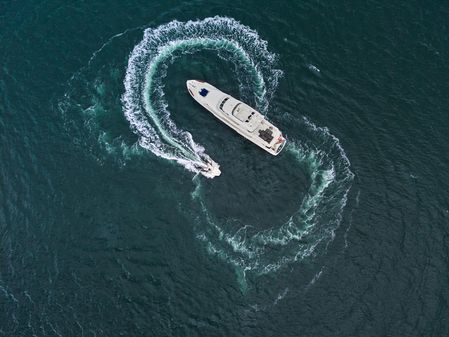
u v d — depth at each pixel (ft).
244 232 392.88
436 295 373.40
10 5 502.38
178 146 426.10
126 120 438.81
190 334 364.99
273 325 366.02
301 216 397.39
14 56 476.95
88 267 387.55
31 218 407.23
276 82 451.12
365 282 376.89
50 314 374.84
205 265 383.86
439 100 442.91
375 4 490.90
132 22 486.38
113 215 403.54
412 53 464.65
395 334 362.74
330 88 448.24
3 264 392.06
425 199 404.77
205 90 437.58
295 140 425.28
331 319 366.84
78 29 486.79
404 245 388.57
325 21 482.28
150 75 457.68
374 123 433.07
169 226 397.60
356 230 392.68
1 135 441.27
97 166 422.41
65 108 447.83
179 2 494.59
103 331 368.07
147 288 378.73
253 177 411.95
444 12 485.56
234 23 481.46
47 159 428.56
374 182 410.11
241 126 420.77
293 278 378.12
